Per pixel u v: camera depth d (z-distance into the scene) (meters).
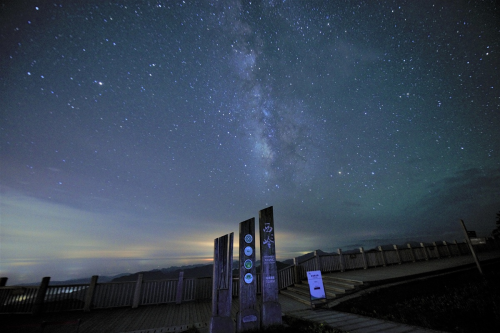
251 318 6.56
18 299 9.66
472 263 13.59
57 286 10.09
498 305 6.55
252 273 7.02
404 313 7.20
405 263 16.39
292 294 11.18
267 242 7.51
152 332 7.18
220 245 6.97
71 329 7.68
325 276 12.72
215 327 6.15
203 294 11.33
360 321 6.77
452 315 6.62
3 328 7.97
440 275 11.09
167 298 10.84
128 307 10.29
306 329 6.19
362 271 13.84
